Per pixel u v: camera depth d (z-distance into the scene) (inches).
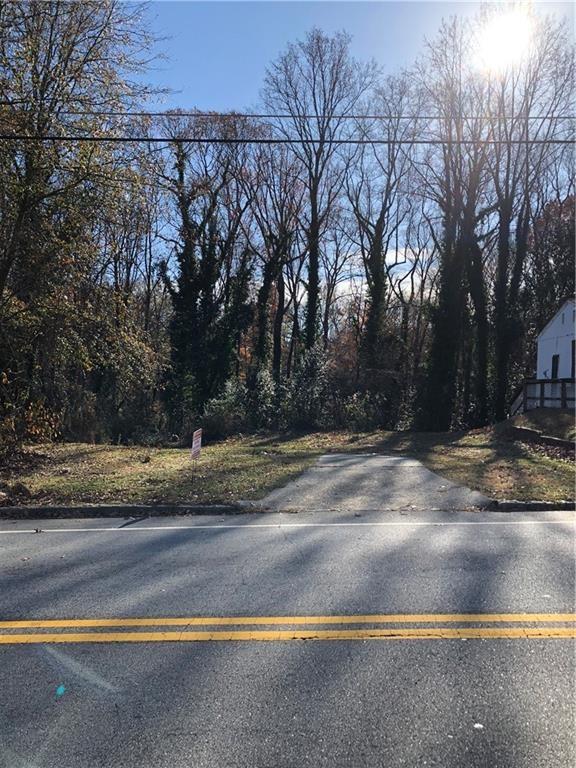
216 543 281.9
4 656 161.0
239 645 166.2
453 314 1226.6
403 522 325.1
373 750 118.0
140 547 276.4
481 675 147.6
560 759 115.0
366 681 144.9
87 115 573.6
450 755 116.3
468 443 779.4
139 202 622.5
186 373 1225.4
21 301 606.2
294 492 414.0
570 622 180.1
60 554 265.4
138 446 829.2
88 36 578.6
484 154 1269.7
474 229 1330.0
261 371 1316.4
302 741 121.1
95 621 184.5
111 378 1039.0
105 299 657.6
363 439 892.6
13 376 637.3
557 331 1099.9
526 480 443.5
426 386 1227.2
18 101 522.0
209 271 1380.4
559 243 1501.0
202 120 1316.4
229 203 1517.0
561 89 1251.2
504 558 247.9
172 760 115.6
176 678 147.6
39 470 521.3
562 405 833.5
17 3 528.7
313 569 235.8
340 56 1414.9
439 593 205.5
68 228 605.9
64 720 129.6
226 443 909.2
